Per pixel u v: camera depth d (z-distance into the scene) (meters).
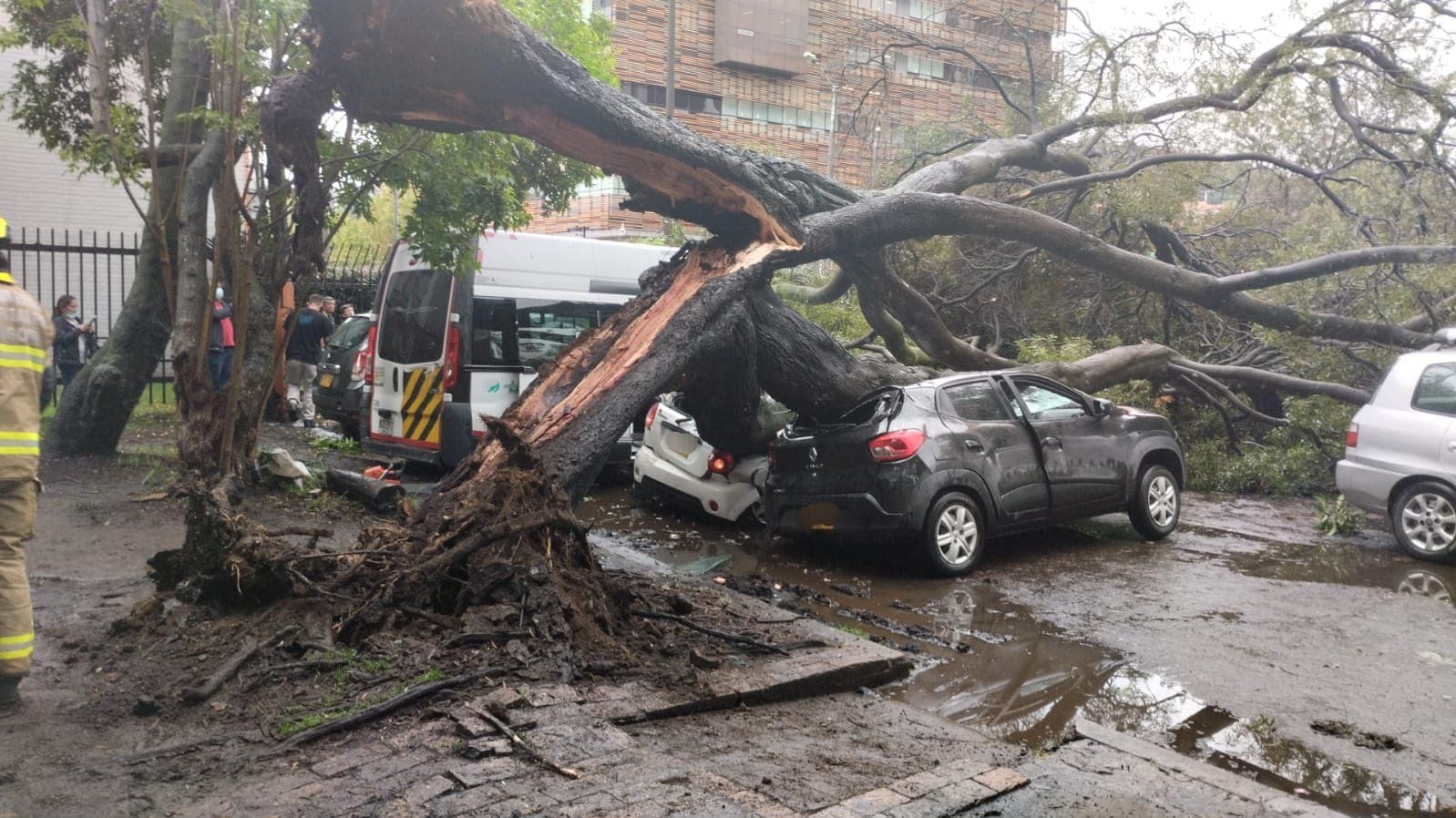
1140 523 8.75
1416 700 4.95
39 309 4.19
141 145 9.39
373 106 5.86
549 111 6.11
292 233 9.26
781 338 8.10
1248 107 11.95
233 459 8.81
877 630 6.10
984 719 4.68
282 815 3.24
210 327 8.35
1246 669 5.43
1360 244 11.71
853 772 3.79
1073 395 8.58
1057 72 13.64
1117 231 13.43
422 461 10.42
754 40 35.94
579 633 4.84
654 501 10.52
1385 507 8.43
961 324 14.72
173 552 5.24
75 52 10.26
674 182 7.16
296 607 4.87
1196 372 11.84
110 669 4.52
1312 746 4.41
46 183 17.02
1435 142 11.62
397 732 3.90
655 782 3.54
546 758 3.68
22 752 3.70
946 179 10.57
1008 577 7.55
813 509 7.81
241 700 4.14
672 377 6.91
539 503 5.34
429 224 8.89
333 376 14.00
